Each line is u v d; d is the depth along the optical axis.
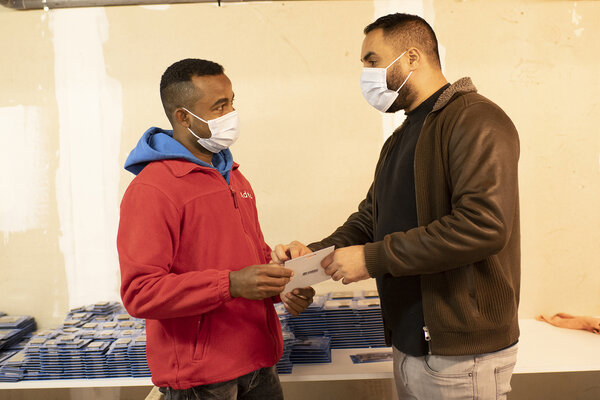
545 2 2.32
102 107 2.39
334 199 2.44
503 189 1.24
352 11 2.35
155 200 1.33
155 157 1.41
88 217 2.44
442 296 1.36
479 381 1.38
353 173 2.43
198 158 1.52
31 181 2.42
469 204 1.25
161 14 2.35
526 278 2.45
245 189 1.66
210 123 1.42
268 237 2.46
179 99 1.42
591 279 2.44
